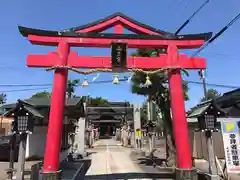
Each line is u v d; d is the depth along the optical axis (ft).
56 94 33.37
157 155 77.71
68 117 60.80
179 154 33.73
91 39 35.65
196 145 65.98
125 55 34.81
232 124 34.78
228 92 61.00
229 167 33.76
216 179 31.86
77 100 52.65
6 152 61.36
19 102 31.35
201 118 34.76
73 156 72.54
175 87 35.70
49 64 34.17
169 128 55.98
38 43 35.40
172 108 35.45
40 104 54.03
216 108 33.53
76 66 34.83
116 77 36.32
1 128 98.12
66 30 35.68
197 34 37.11
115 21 37.52
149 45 36.73
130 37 36.27
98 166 55.52
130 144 135.13
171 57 36.22
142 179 39.11
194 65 36.52
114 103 172.86
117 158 73.31
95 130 206.90
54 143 31.81
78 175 43.11
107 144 157.38
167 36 36.96
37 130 63.57
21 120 31.37
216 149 58.90
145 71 35.70
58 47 34.86
